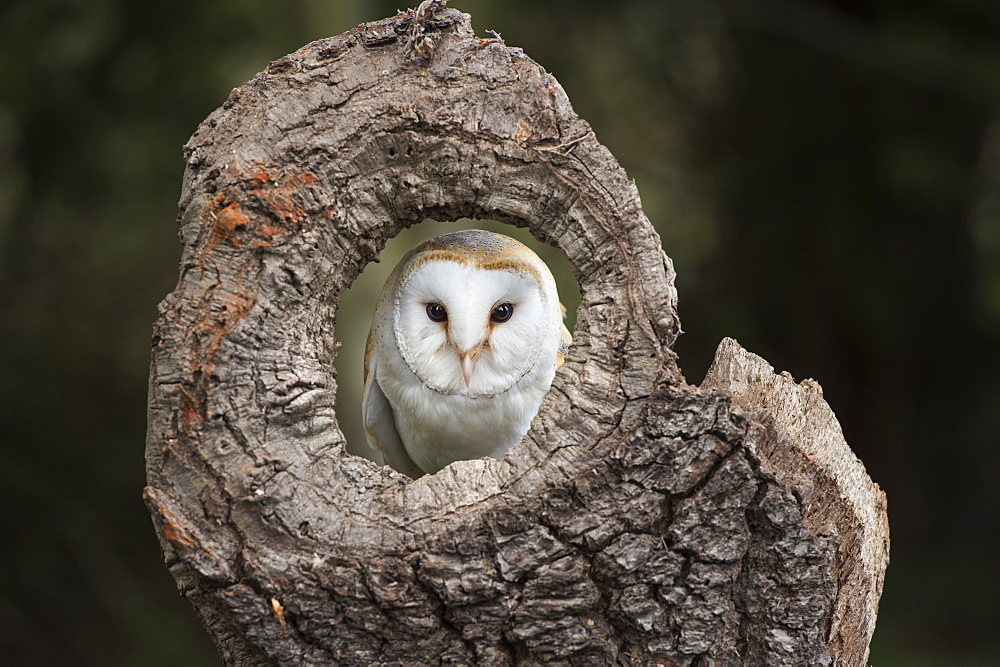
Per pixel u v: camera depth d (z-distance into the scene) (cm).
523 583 456
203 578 451
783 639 464
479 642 459
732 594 468
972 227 1453
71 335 1469
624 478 454
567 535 454
